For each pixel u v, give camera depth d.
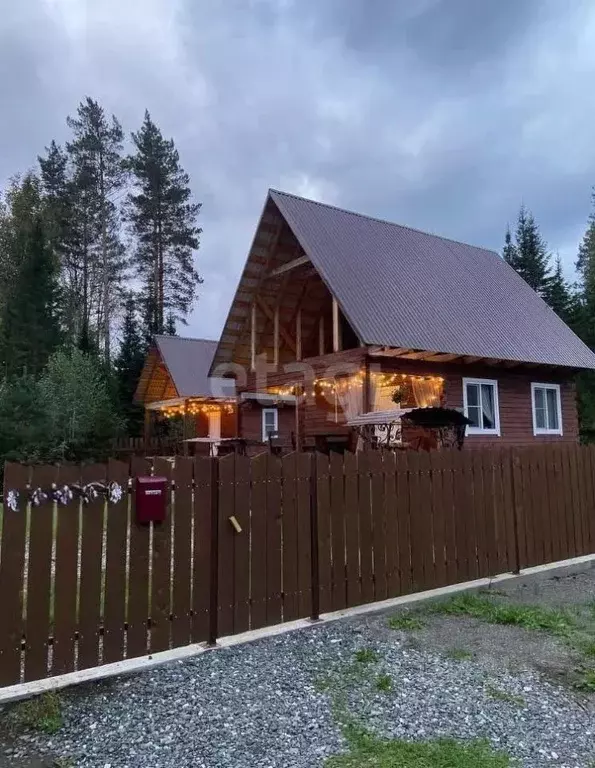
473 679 3.86
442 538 6.00
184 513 4.32
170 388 27.27
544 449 7.24
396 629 4.84
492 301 17.88
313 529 5.06
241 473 4.65
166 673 3.88
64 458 18.12
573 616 5.17
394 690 3.68
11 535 3.62
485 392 15.77
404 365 13.93
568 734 3.19
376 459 5.58
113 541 3.98
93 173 35.09
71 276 35.78
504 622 5.03
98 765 2.88
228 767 2.85
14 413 17.02
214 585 4.42
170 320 36.00
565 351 17.20
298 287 17.11
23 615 3.64
